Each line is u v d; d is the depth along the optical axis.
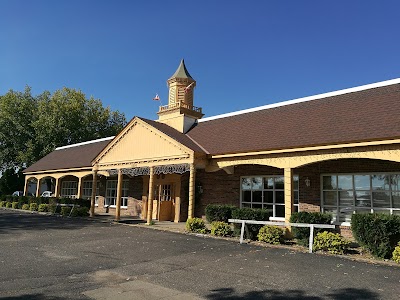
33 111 41.97
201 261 8.31
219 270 7.41
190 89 20.77
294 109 15.18
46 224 15.98
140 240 11.52
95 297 5.50
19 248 9.66
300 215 10.71
